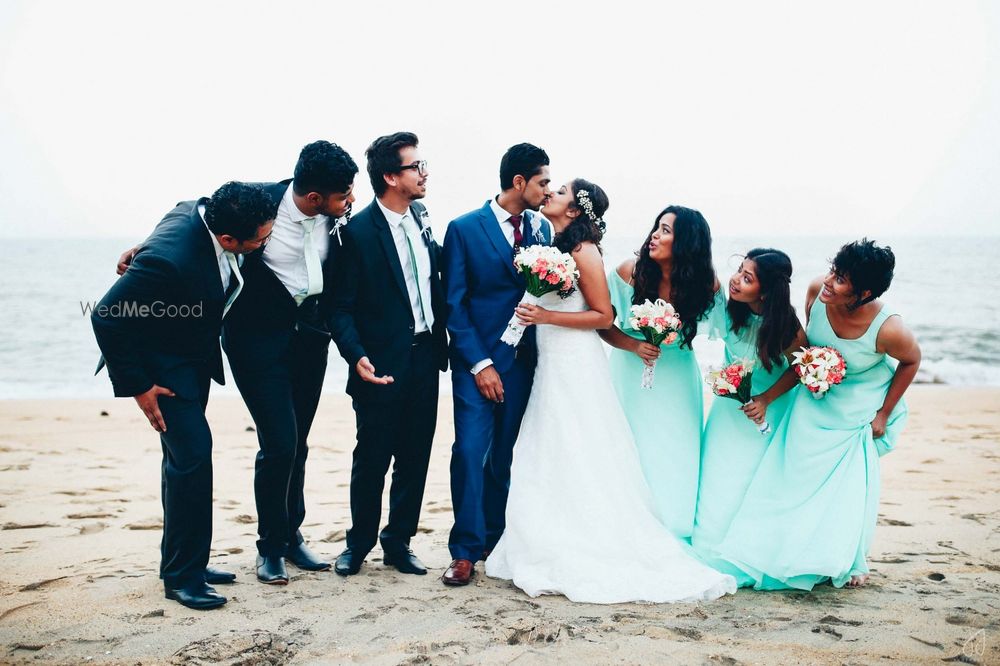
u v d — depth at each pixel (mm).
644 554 3600
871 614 3275
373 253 3621
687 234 3836
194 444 3246
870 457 3730
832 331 3760
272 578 3553
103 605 3252
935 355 15867
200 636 2945
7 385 13211
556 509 3697
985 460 6859
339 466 6719
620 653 2844
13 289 27516
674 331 3775
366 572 3799
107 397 12172
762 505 3748
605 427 3766
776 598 3508
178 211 3375
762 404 3861
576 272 3707
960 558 4129
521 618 3184
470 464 3719
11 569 3750
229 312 3523
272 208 3205
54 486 5668
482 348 3797
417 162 3574
